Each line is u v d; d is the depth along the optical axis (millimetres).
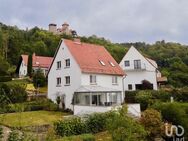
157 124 20062
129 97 46906
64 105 41875
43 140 19969
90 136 20453
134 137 16594
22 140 9547
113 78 45375
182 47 115812
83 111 35438
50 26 131500
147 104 41312
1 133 9867
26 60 75000
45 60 76750
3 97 10891
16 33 106062
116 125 16969
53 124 24453
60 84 43312
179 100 44000
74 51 42875
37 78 59312
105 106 32844
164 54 103688
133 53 56062
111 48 92750
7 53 88188
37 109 39938
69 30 131500
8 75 62438
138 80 55250
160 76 68750
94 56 45688
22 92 43500
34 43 98562
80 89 39188
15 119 30500
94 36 119250
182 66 81000
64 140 18719
